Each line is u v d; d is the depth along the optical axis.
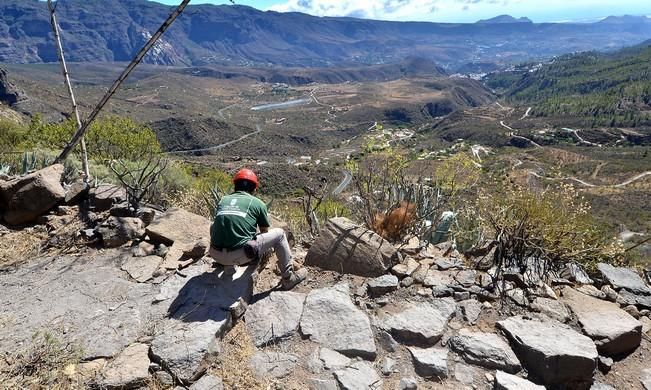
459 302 4.16
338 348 3.51
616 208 69.19
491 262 4.81
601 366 3.58
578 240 5.00
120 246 5.16
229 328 3.71
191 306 3.85
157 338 3.42
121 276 4.52
